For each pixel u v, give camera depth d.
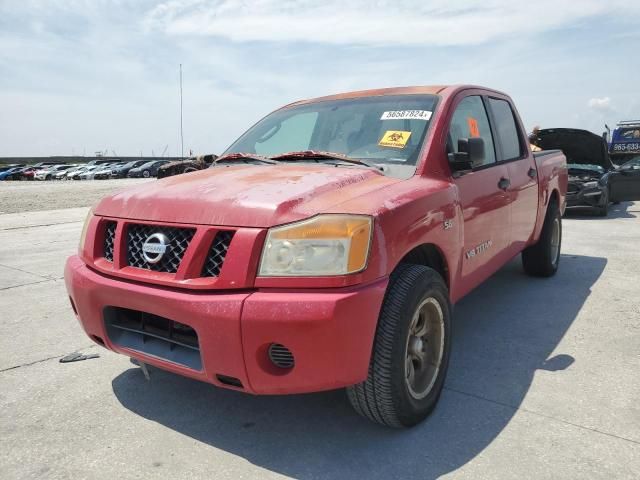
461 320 4.50
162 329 2.66
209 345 2.35
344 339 2.25
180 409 3.04
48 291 5.66
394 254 2.50
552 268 5.80
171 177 3.25
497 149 4.33
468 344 3.95
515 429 2.74
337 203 2.46
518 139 4.93
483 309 4.78
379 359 2.48
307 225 2.32
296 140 3.81
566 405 2.98
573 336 4.07
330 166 3.17
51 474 2.44
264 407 3.05
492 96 4.53
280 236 2.32
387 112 3.63
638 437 2.64
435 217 2.88
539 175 5.15
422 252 3.03
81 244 3.05
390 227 2.49
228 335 2.29
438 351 2.92
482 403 3.03
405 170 3.13
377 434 2.73
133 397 3.20
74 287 2.88
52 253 7.98
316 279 2.27
